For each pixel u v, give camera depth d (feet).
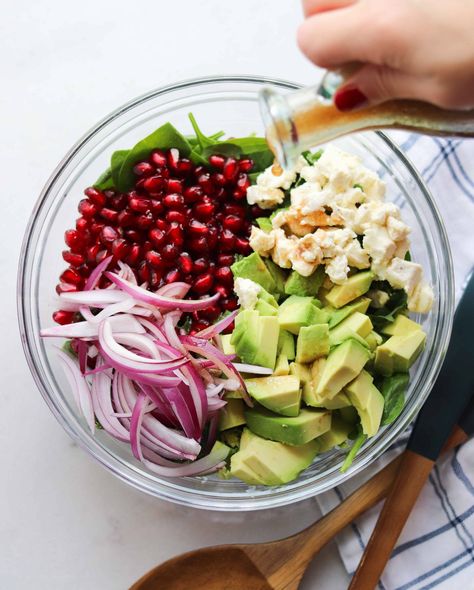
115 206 1.66
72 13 1.84
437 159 1.77
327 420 1.55
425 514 1.74
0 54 1.83
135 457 1.62
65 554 1.76
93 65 1.84
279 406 1.51
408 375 1.60
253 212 1.67
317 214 1.56
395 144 1.65
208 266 1.66
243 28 1.85
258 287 1.56
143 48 1.84
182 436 1.58
